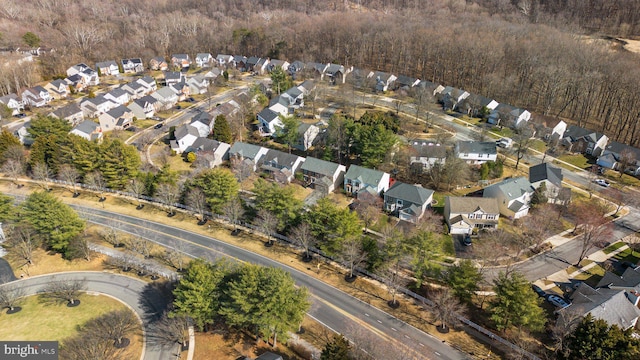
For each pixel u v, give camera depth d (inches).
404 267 2696.9
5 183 3661.4
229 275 2220.7
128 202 3454.7
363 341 2004.2
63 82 5807.1
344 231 2620.6
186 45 7559.1
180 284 2212.1
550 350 2058.3
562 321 2066.9
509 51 5787.4
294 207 2940.5
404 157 3752.5
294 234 2864.2
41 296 2482.8
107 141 3619.6
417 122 4913.9
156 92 5438.0
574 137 4315.9
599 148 4126.5
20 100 5216.5
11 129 4640.8
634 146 4210.1
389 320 2272.4
